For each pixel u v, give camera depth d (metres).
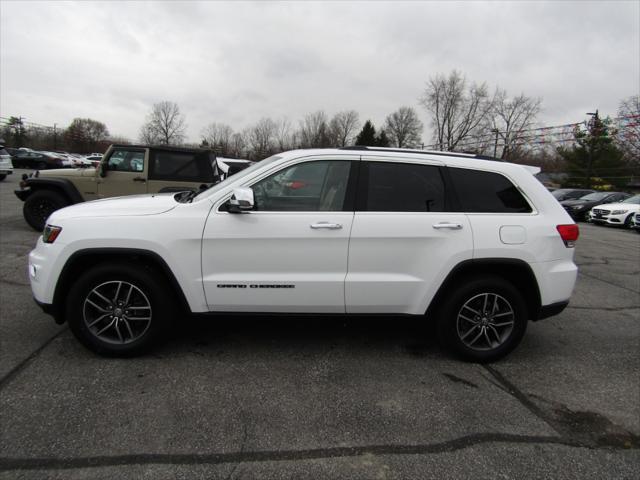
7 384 2.79
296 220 3.09
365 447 2.31
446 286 3.24
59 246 3.04
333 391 2.88
